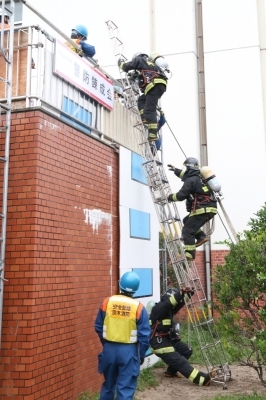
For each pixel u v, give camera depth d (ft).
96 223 20.20
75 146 18.71
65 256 17.29
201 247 39.24
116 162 22.95
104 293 20.54
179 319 38.17
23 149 15.93
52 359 15.94
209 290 37.99
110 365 15.07
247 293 18.16
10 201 15.72
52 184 16.67
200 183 23.13
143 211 25.82
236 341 18.72
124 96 25.89
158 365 25.53
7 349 14.80
